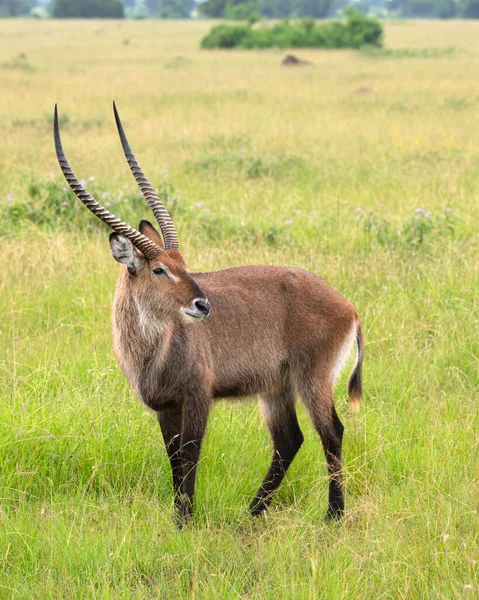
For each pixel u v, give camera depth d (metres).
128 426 18.17
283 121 61.91
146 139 54.12
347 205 37.12
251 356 16.66
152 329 15.59
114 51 155.88
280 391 17.41
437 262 27.66
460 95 78.69
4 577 13.88
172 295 15.25
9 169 44.59
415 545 14.48
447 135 55.34
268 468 17.73
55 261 27.70
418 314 24.70
